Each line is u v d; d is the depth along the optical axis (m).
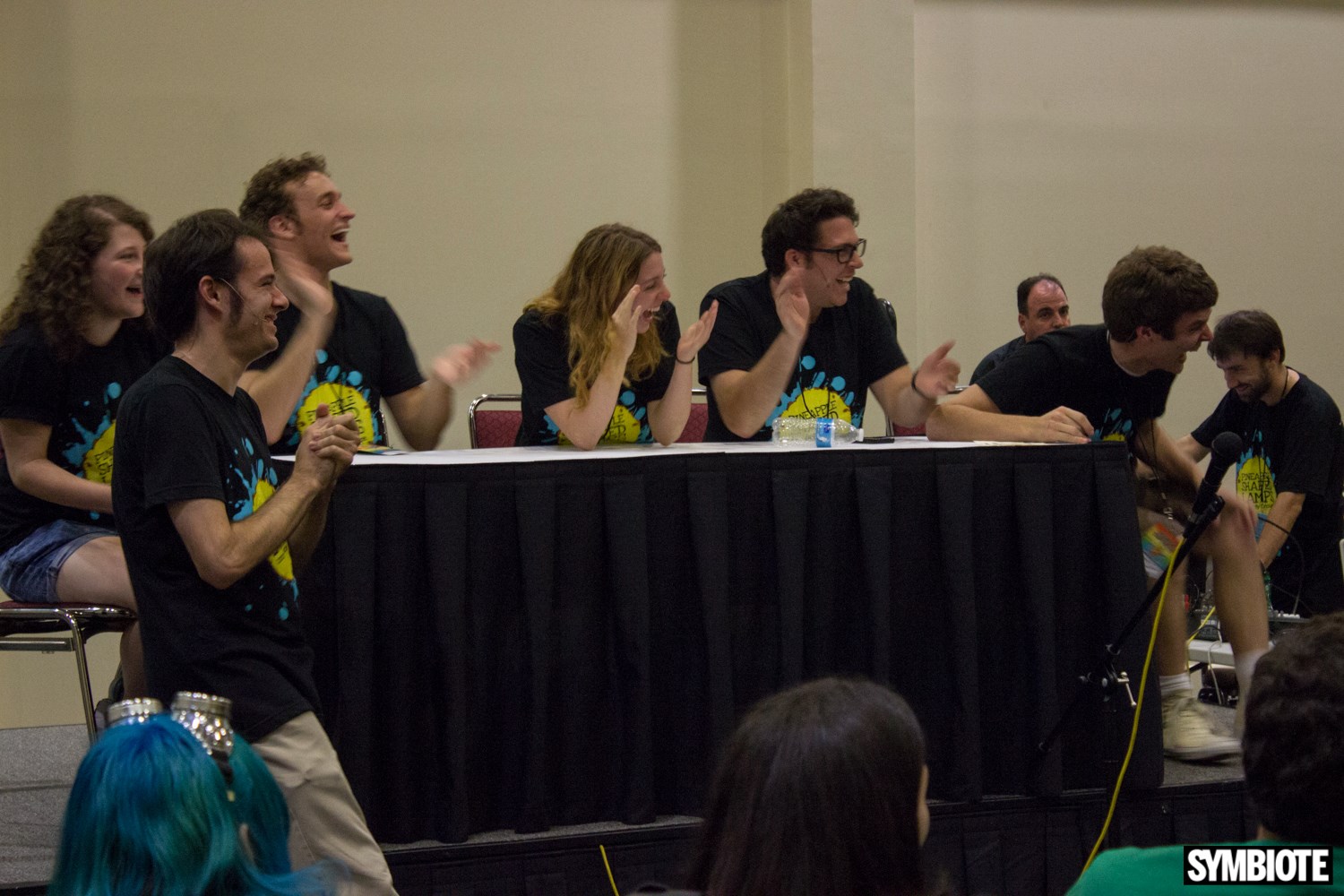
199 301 2.81
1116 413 4.31
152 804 1.46
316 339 3.79
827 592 3.61
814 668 3.60
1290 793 1.58
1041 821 3.75
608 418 3.94
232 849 1.49
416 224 6.70
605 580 3.44
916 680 3.69
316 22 6.52
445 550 3.29
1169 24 7.92
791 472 3.56
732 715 3.48
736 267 7.24
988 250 7.64
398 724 3.29
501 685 3.39
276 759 2.77
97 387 3.89
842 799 1.36
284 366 3.71
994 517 3.72
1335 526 5.73
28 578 3.79
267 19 6.46
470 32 6.75
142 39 6.31
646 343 4.30
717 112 7.16
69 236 3.81
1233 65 8.05
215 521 2.69
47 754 4.47
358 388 4.39
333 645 3.29
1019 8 7.65
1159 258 4.09
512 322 6.86
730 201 7.21
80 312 3.79
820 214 4.40
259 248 2.86
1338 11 8.20
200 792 1.49
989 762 3.74
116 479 2.81
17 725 6.27
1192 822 3.84
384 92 6.63
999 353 6.63
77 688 6.36
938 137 7.54
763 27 7.21
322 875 1.72
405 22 6.64
